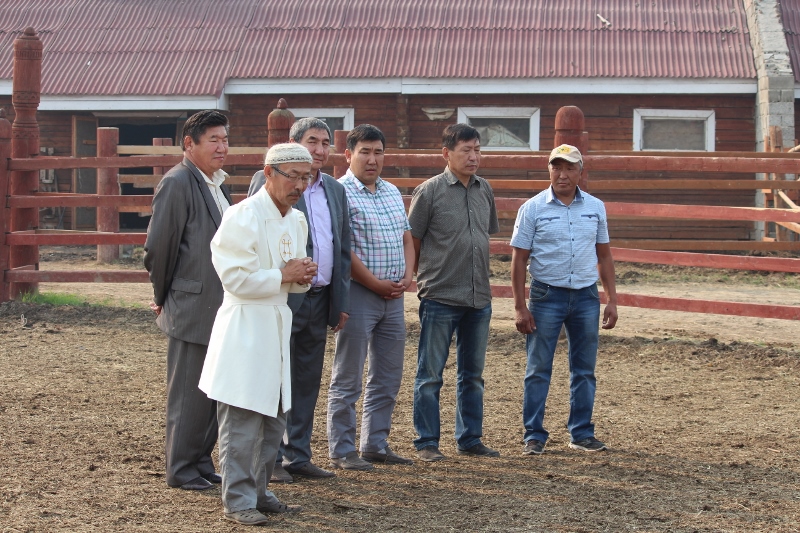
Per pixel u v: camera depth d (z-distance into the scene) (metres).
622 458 5.96
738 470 5.70
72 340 9.73
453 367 8.84
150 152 15.10
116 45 20.44
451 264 5.81
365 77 19.05
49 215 20.45
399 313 5.78
